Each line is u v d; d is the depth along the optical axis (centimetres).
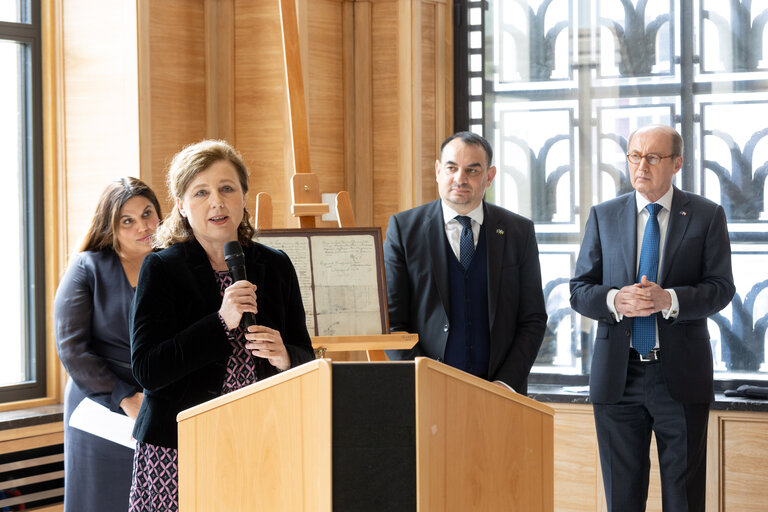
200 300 217
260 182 468
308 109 468
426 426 158
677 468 350
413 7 477
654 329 352
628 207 365
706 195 455
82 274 315
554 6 475
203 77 461
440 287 327
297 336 233
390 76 486
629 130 466
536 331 332
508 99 486
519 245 338
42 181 444
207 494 180
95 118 433
